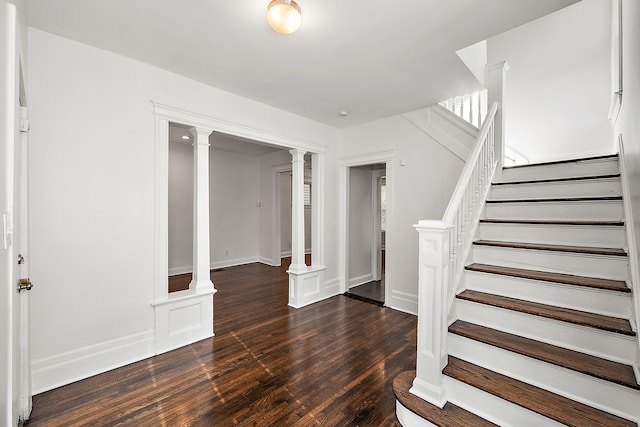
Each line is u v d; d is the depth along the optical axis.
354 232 4.91
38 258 2.04
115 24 1.99
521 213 2.46
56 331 2.12
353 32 2.07
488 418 1.55
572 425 1.27
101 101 2.31
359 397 2.02
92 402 1.94
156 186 2.61
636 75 1.66
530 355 1.54
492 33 2.08
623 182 1.98
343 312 3.72
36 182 2.04
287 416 1.83
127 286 2.45
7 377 0.91
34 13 1.86
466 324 1.94
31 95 2.02
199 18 1.93
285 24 1.69
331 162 4.40
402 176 3.82
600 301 1.64
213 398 1.99
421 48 2.29
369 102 3.41
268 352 2.65
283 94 3.17
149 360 2.49
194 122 2.85
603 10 3.33
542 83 3.99
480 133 2.57
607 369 1.38
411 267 3.73
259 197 6.97
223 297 4.30
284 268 6.28
